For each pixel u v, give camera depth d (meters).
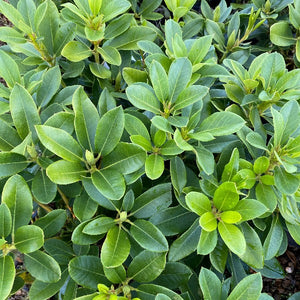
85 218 0.44
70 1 0.73
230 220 0.41
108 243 0.42
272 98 0.49
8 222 0.39
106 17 0.53
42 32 0.57
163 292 0.42
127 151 0.42
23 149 0.41
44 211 0.61
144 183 0.55
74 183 0.46
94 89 0.62
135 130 0.45
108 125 0.41
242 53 0.67
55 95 0.54
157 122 0.40
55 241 0.50
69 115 0.44
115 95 0.57
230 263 0.53
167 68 0.51
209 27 0.68
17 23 0.52
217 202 0.42
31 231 0.40
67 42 0.58
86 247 0.50
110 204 0.44
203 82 0.53
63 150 0.41
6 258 0.40
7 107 0.47
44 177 0.44
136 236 0.43
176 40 0.48
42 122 0.49
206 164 0.43
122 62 0.62
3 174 0.41
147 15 0.75
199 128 0.44
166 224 0.49
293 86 0.50
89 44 0.62
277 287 0.73
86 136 0.43
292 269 0.74
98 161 0.46
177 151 0.43
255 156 0.49
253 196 0.47
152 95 0.44
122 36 0.60
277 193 0.46
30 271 0.41
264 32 0.78
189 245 0.47
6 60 0.48
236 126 0.42
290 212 0.47
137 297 0.43
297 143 0.43
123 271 0.43
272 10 0.74
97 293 0.41
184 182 0.47
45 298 0.44
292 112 0.44
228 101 0.61
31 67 0.63
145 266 0.43
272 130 0.55
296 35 0.67
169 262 0.47
